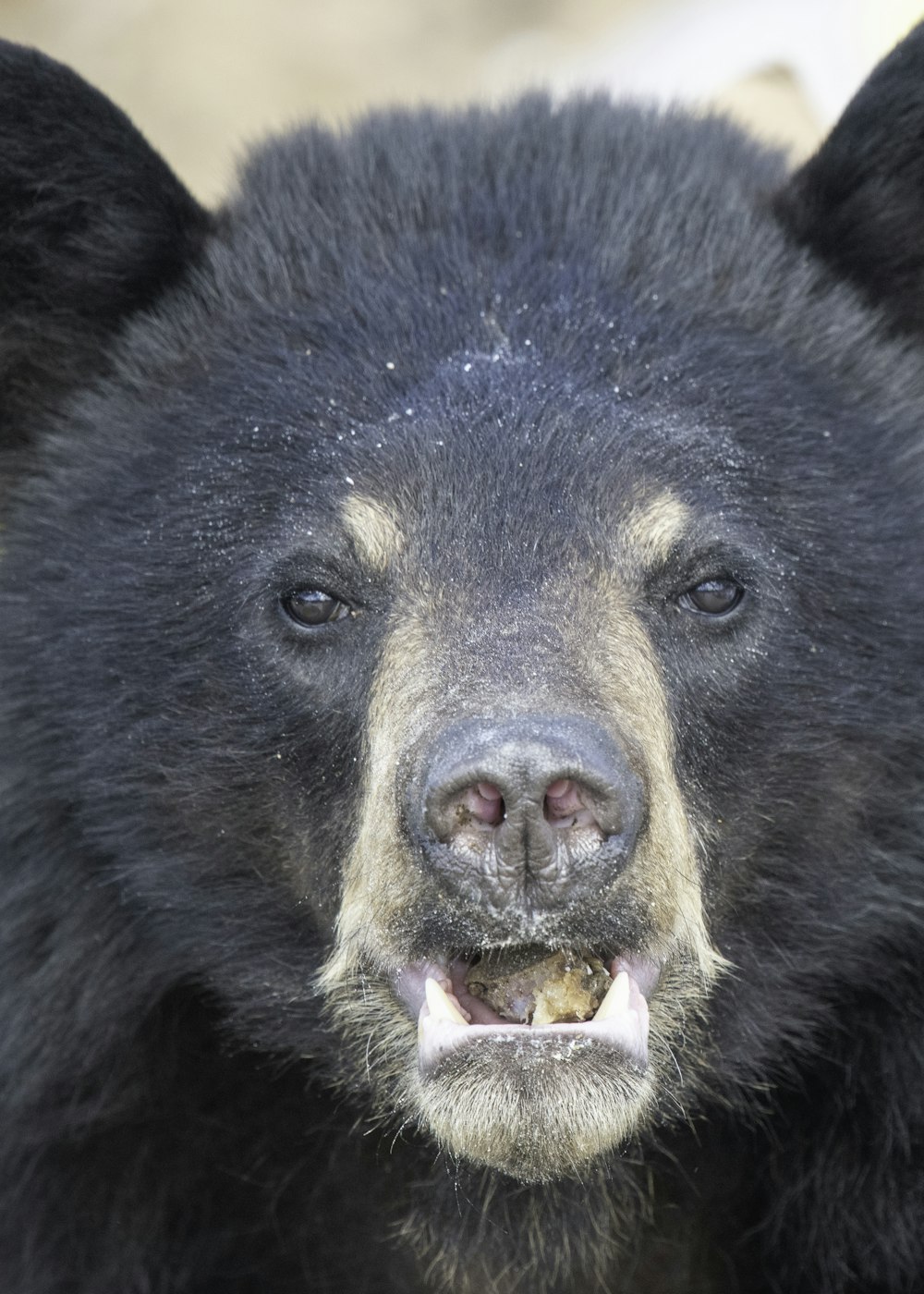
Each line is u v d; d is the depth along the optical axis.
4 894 8.71
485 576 7.73
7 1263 8.73
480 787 6.88
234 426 8.41
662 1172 8.79
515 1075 7.13
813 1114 8.67
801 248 9.23
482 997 7.63
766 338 8.70
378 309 8.58
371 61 25.95
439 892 7.09
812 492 8.27
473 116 9.77
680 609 8.03
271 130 10.32
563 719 6.97
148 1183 8.79
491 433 7.99
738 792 8.20
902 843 8.43
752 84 17.38
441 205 9.06
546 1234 8.60
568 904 6.97
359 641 8.02
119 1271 8.73
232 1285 8.92
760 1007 8.43
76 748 8.45
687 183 9.29
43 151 8.79
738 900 8.35
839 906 8.41
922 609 8.33
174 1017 8.75
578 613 7.63
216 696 8.25
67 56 25.48
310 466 8.16
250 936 8.45
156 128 24.20
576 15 26.14
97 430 8.91
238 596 8.19
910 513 8.45
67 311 9.18
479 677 7.29
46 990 8.63
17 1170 8.70
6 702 8.60
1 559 8.86
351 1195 8.89
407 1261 8.94
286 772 8.20
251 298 8.94
